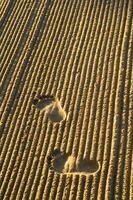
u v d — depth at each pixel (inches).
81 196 1400.1
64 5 2036.2
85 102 1642.5
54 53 1839.3
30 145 1560.0
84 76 1724.9
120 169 1439.5
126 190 1389.0
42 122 1620.3
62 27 1936.5
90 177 1439.5
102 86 1676.9
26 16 2032.5
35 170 1489.9
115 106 1605.6
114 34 1844.2
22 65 1824.6
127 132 1530.5
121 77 1688.0
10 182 1472.7
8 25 2010.3
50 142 1553.9
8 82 1772.9
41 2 2082.9
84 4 2009.1
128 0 1967.3
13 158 1533.0
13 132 1608.0
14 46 1908.2
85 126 1572.3
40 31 1946.4
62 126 1592.0
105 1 1991.9
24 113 1659.7
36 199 1419.8
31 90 1727.4
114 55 1769.2
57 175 1466.5
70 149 1520.7
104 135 1534.2
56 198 1411.2
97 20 1919.3
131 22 1873.8
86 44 1836.9
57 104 1665.8
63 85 1715.1
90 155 1491.1
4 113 1670.8
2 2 2138.3
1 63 1850.4
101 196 1387.8
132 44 1793.8
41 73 1776.6
